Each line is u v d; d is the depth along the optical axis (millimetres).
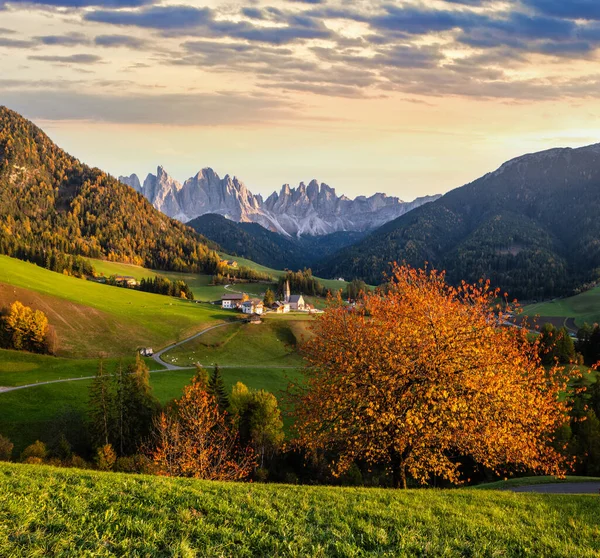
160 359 130375
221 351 145250
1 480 16359
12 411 75250
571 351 105750
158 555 11562
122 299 183375
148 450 58750
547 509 19422
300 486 21250
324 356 30156
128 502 14969
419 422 24734
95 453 65000
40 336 119812
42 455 56531
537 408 27031
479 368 26031
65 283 181500
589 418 63531
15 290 143625
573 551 14359
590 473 61281
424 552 13430
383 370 27094
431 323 26953
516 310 29969
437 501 19375
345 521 15297
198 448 47688
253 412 73875
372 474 65688
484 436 25484
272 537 13273
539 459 28062
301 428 31203
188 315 172250
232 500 16500
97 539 11961
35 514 13023
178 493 16469
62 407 76750
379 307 30547
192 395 62094
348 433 29000
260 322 170875
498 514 17844
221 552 12008
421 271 31312
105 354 129500
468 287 29703
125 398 70562
